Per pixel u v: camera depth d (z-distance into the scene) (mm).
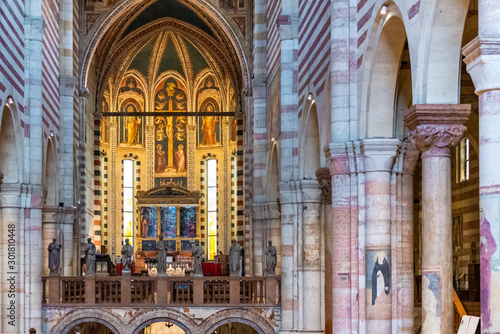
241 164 46000
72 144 32594
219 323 26547
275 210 31750
